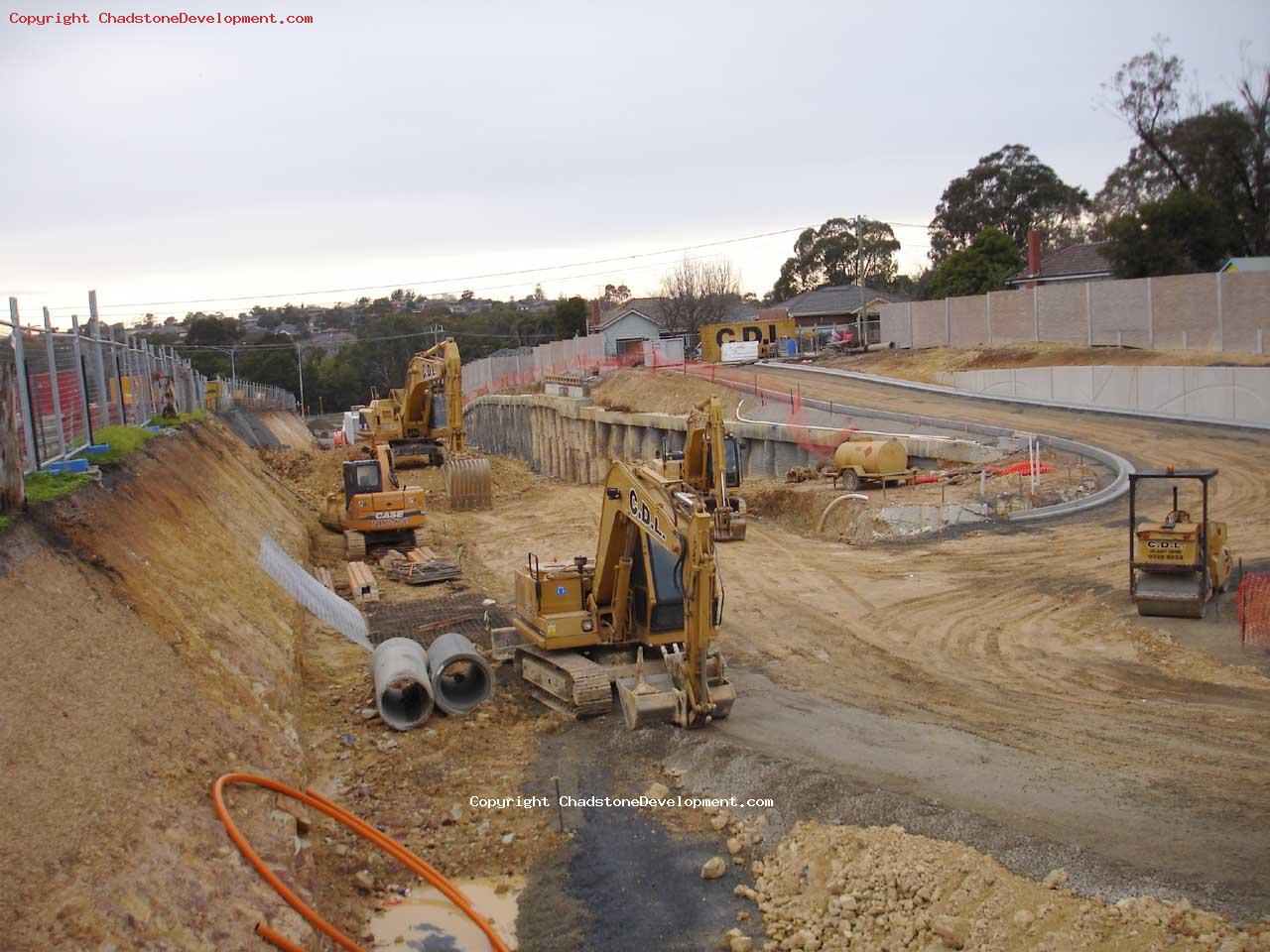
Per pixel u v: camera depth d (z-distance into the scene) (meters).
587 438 56.50
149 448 20.58
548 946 9.40
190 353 114.62
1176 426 35.53
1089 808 10.40
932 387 48.94
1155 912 8.11
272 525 25.36
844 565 24.91
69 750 8.34
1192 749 12.27
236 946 7.57
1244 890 8.34
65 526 12.48
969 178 95.38
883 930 8.98
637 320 90.69
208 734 10.33
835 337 76.25
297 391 122.00
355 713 15.12
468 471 39.12
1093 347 48.12
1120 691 15.03
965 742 12.99
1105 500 27.84
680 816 11.80
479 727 14.63
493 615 21.80
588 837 11.42
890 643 18.41
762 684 16.19
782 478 42.28
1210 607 18.64
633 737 13.80
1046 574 22.22
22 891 6.68
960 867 9.30
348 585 25.20
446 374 41.47
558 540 32.00
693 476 26.67
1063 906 8.51
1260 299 41.31
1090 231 88.44
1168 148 57.50
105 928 6.83
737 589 22.98
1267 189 53.94
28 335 15.70
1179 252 52.72
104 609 11.19
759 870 10.48
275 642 15.69
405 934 9.58
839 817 10.84
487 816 11.94
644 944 9.40
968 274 76.31
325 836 11.09
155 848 7.92
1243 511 25.39
